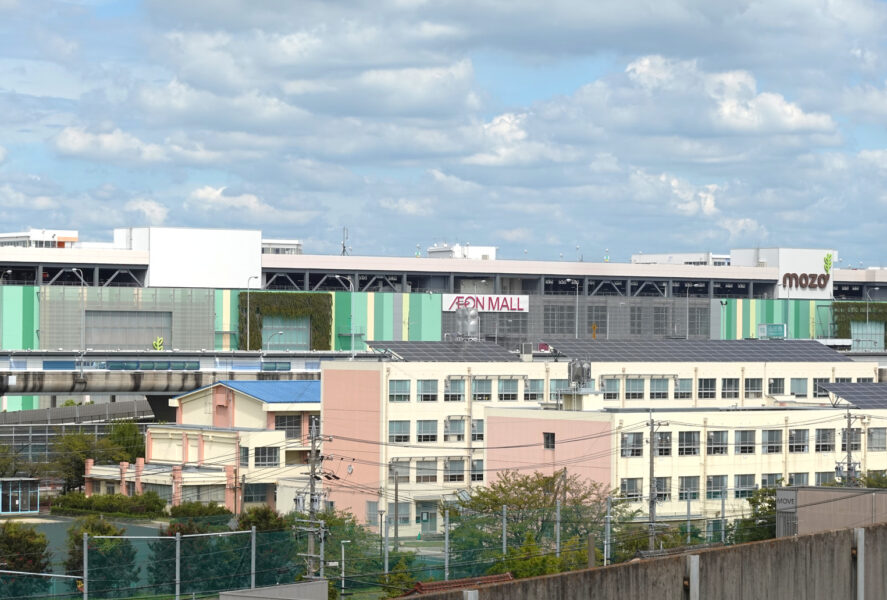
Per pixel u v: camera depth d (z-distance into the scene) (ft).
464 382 498.69
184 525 375.66
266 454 504.84
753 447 433.07
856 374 571.28
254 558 282.97
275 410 525.34
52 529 447.01
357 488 485.97
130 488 513.86
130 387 651.66
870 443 458.09
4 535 331.36
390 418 482.69
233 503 494.18
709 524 396.98
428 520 483.51
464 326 565.94
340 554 325.01
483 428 500.33
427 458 486.79
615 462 402.11
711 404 537.65
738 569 132.87
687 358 546.26
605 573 124.67
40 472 531.91
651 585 127.44
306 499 402.93
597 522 348.18
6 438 557.74
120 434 576.61
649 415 409.69
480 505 380.58
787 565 136.98
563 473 394.32
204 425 554.46
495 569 311.47
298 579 299.17
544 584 121.49
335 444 497.05
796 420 441.27
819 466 446.60
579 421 410.72
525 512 357.82
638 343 559.79
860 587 143.13
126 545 320.50
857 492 202.28
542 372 514.68
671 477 415.03
